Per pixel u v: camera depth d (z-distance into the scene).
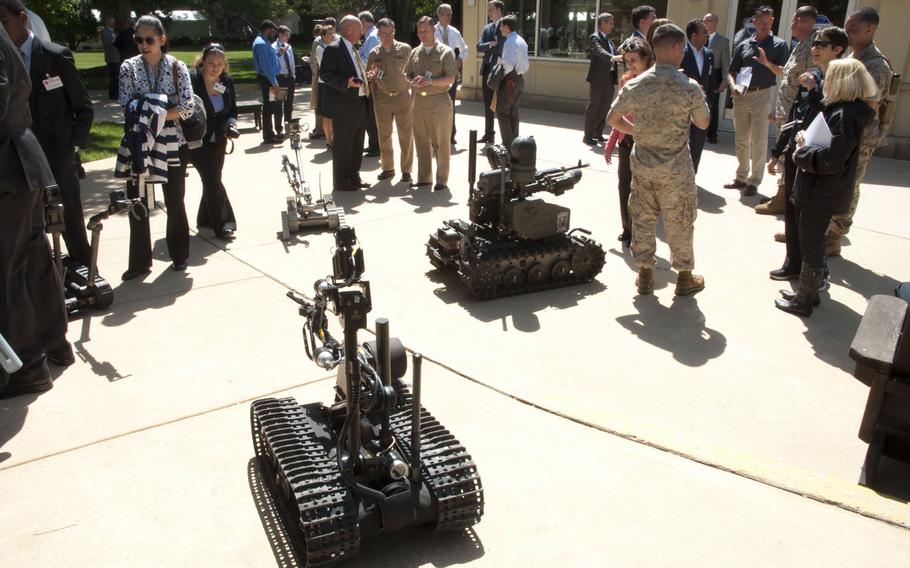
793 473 3.24
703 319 5.02
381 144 9.01
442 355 4.48
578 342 4.68
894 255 6.19
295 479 2.72
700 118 4.92
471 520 2.83
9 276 3.89
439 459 2.89
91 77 22.88
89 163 10.20
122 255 6.46
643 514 3.00
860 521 2.94
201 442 3.57
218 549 2.83
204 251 6.59
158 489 3.21
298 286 5.68
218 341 4.72
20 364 3.31
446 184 8.61
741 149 8.12
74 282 5.46
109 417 3.82
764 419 3.78
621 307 5.25
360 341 4.72
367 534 2.74
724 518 2.97
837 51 5.23
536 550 2.80
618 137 6.28
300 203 7.14
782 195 7.29
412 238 6.83
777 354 4.50
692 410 3.86
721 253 6.30
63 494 3.18
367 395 2.79
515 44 9.52
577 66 14.10
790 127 5.45
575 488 3.17
